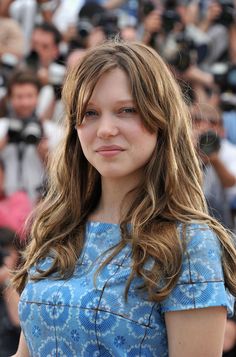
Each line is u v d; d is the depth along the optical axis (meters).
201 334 4.52
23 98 13.06
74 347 4.60
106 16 16.86
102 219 5.00
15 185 12.65
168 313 4.56
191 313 4.53
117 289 4.57
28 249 5.27
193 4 18.84
